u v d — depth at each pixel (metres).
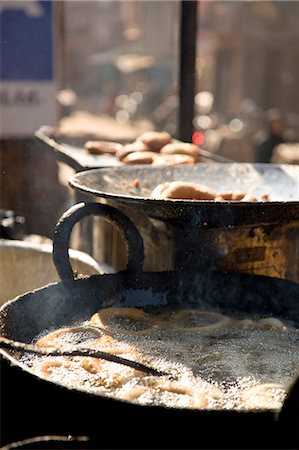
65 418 1.72
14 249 3.52
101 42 43.81
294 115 22.62
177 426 1.62
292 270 3.10
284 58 24.14
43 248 3.50
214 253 2.95
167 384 2.04
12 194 6.21
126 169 3.41
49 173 6.11
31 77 6.26
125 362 2.13
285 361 2.32
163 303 2.84
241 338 2.54
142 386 2.05
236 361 2.31
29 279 3.53
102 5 43.56
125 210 3.41
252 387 2.10
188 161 3.94
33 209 6.11
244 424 1.61
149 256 3.25
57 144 4.95
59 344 2.40
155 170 3.49
